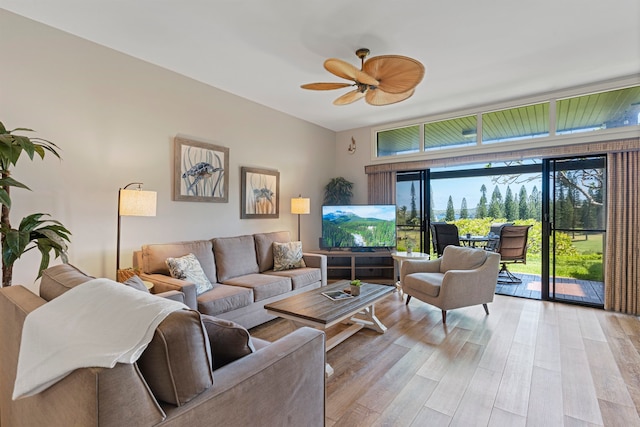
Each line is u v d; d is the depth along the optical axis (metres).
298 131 5.06
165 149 3.31
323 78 3.55
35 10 2.33
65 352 0.87
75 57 2.68
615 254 3.63
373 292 2.94
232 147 4.02
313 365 1.42
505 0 2.19
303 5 2.26
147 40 2.75
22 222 2.07
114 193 2.92
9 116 2.36
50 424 0.94
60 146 2.60
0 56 2.32
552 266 4.08
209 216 3.75
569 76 3.46
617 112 3.58
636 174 3.49
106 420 0.77
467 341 2.83
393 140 5.36
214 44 2.81
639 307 3.51
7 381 1.35
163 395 0.93
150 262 2.92
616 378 2.21
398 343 2.80
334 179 5.56
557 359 2.49
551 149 3.93
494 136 4.37
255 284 3.21
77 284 1.28
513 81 3.58
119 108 2.95
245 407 1.10
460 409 1.88
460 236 5.51
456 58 3.03
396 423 1.76
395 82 2.56
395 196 5.30
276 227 4.68
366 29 2.55
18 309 1.22
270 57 3.04
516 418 1.80
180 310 1.00
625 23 2.46
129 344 0.86
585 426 1.73
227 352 1.25
